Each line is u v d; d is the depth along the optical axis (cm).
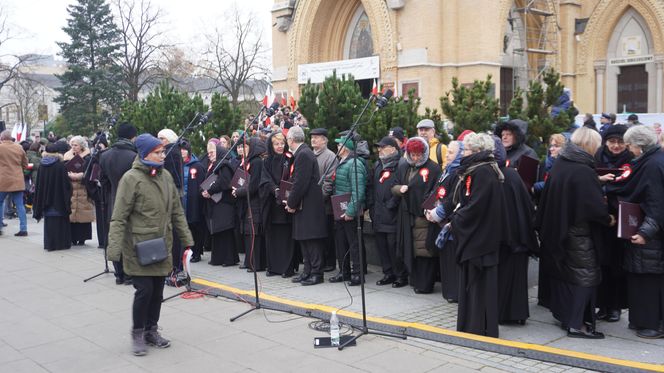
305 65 2494
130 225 583
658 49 2214
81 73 3650
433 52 2150
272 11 2652
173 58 4275
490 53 2147
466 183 598
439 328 623
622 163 629
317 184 826
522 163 689
